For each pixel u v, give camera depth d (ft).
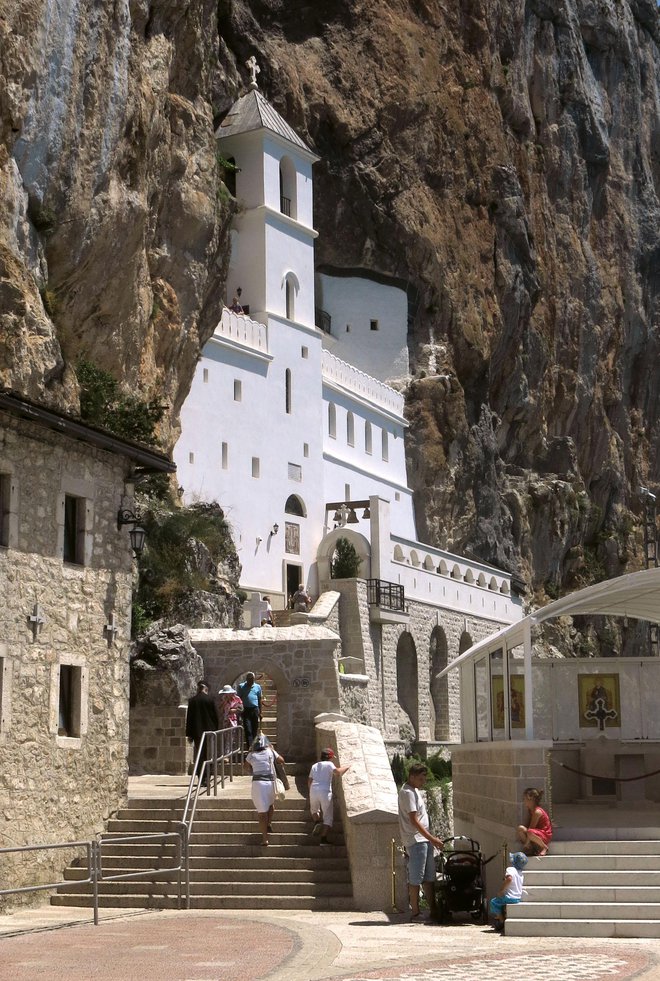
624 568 257.34
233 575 131.13
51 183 94.38
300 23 191.42
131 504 65.87
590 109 252.21
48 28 92.12
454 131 206.39
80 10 95.91
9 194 88.48
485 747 62.18
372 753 63.77
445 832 133.39
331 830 59.62
